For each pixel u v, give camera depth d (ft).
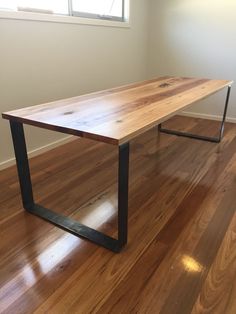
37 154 8.23
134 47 11.42
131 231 5.05
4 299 3.74
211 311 3.61
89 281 4.03
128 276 4.12
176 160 7.96
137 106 5.26
